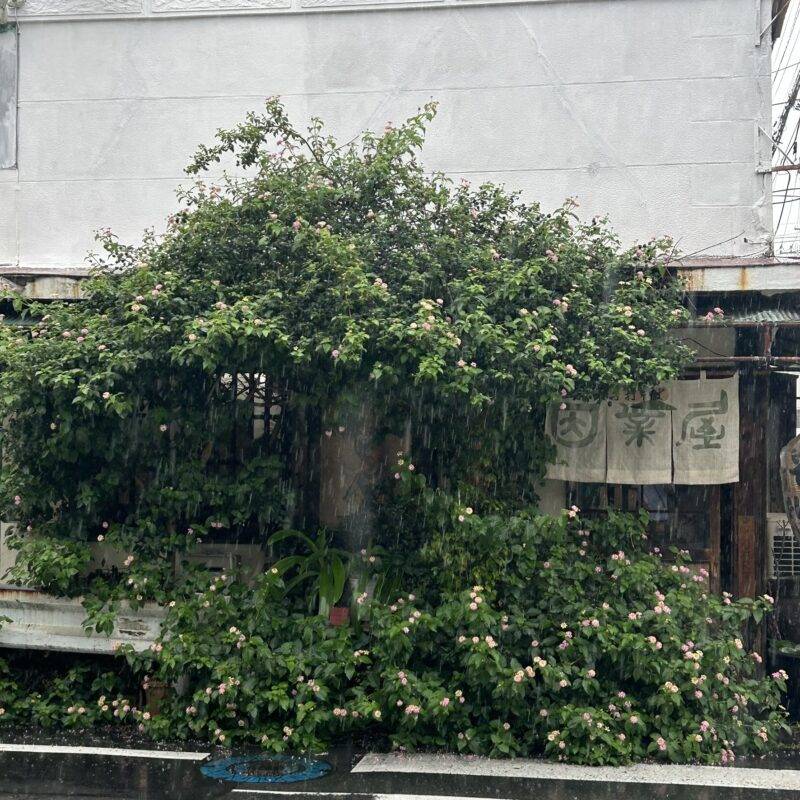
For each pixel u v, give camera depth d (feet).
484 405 28.89
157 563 29.86
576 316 28.89
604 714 25.80
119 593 29.30
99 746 26.86
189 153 36.70
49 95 37.50
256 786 23.49
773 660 31.78
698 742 25.71
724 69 33.94
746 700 27.07
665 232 33.94
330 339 27.09
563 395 29.48
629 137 34.40
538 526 27.12
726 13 34.01
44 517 31.32
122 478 30.96
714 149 33.83
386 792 23.03
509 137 35.01
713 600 28.25
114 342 28.43
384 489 32.35
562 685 25.48
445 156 35.27
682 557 29.43
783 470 30.58
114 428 29.99
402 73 35.65
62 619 29.99
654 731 26.48
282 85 36.29
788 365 31.60
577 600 27.43
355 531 32.35
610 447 31.73
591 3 34.78
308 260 28.40
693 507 32.83
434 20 35.58
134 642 29.09
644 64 34.42
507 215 32.40
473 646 25.54
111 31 37.27
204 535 32.37
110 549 31.40
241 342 27.02
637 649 25.91
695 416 31.35
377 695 26.45
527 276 28.30
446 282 28.68
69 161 37.24
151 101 36.99
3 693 29.86
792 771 25.09
